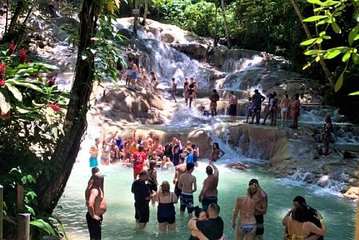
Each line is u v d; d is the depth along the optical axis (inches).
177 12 1450.5
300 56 1053.2
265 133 703.1
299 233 257.9
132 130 694.5
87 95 296.7
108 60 289.4
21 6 434.3
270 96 751.1
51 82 287.0
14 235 238.1
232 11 1381.6
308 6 791.1
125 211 419.8
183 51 1168.2
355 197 490.0
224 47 1263.5
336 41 710.5
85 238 340.8
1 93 223.9
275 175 603.2
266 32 1264.8
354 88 839.7
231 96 792.3
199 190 511.5
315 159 623.5
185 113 829.2
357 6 94.8
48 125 276.8
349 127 778.8
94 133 685.3
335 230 386.9
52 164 284.0
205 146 703.7
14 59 284.5
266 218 412.2
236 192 507.2
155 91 909.2
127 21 1264.8
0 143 279.9
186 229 364.8
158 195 358.6
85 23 291.0
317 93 944.9
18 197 226.5
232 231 372.8
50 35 943.0
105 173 592.4
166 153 647.8
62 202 446.9
